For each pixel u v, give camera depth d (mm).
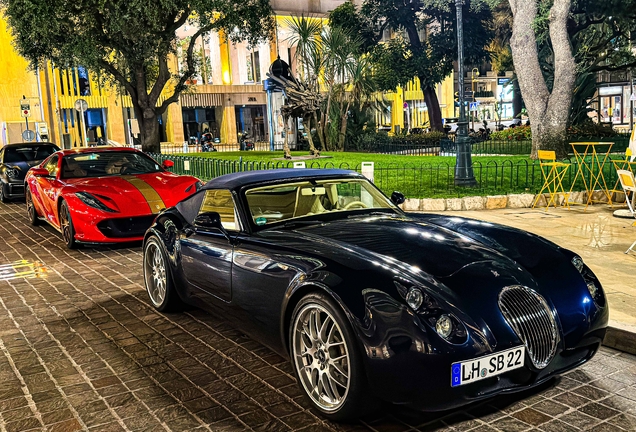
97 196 8383
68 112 41844
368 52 33969
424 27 34500
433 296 3066
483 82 63781
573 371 3854
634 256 6719
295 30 26438
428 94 34969
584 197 11164
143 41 19406
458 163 12359
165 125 44688
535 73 17156
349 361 3088
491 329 3039
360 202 4738
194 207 5109
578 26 27234
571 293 3457
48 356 4535
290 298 3525
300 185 4625
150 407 3590
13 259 8367
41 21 17453
